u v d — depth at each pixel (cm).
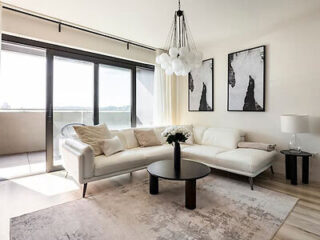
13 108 489
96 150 293
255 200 237
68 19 309
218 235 171
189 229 180
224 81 409
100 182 299
